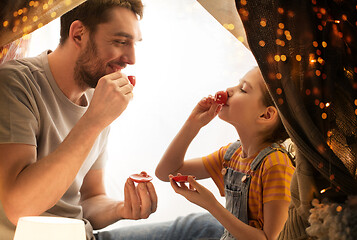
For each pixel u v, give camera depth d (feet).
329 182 3.85
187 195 4.84
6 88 4.64
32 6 4.25
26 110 4.66
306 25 3.78
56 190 4.31
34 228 3.82
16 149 4.44
